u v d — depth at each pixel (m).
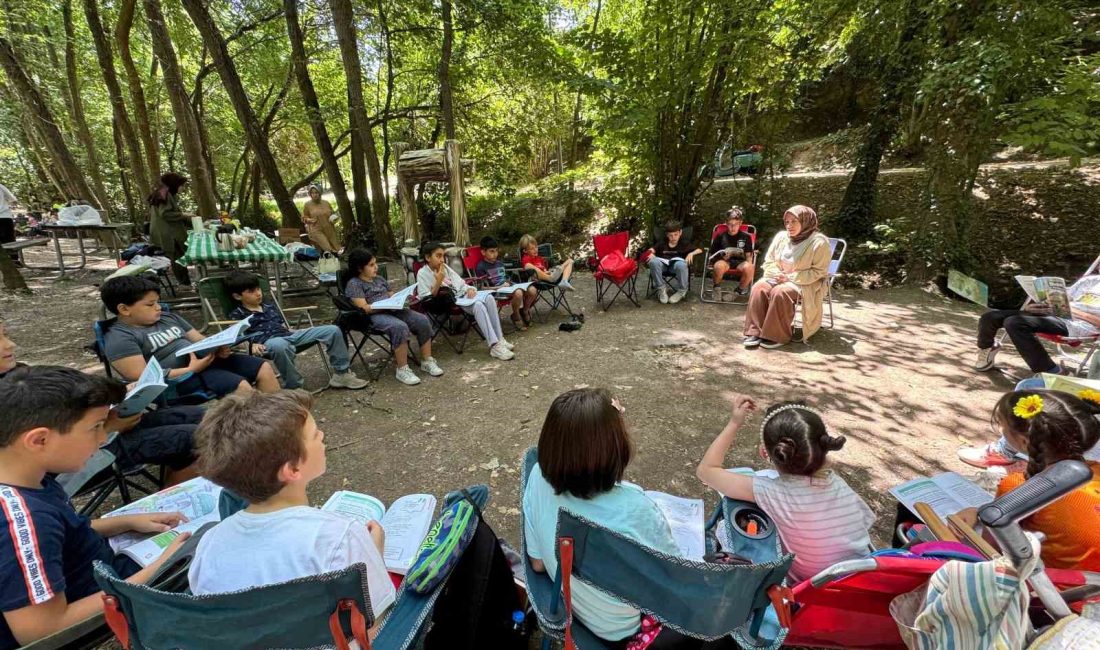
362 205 10.91
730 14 6.29
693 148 7.60
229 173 18.62
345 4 8.76
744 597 1.19
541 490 1.41
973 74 5.05
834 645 1.46
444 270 4.64
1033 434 1.47
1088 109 5.14
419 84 11.62
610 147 8.05
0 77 11.27
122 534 1.79
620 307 6.21
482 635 1.43
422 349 4.29
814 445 1.56
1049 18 4.79
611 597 1.30
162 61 7.71
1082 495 1.38
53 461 1.33
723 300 6.32
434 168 6.33
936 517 1.61
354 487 2.79
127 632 1.13
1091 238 6.85
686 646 1.35
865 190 7.76
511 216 10.52
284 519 1.15
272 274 7.75
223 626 1.03
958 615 1.11
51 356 4.68
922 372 4.07
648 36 6.91
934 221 6.43
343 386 4.02
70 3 10.21
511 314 5.69
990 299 6.49
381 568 1.23
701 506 1.96
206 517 1.87
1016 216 7.45
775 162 8.23
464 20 9.16
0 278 7.26
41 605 1.20
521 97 11.22
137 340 2.88
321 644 1.06
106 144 14.91
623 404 3.68
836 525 1.56
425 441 3.25
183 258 4.91
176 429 2.34
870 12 6.36
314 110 9.60
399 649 1.19
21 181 16.17
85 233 8.23
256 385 3.29
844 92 11.45
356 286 4.15
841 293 6.54
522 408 3.67
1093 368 3.18
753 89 7.11
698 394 3.82
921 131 6.36
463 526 1.45
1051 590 1.16
